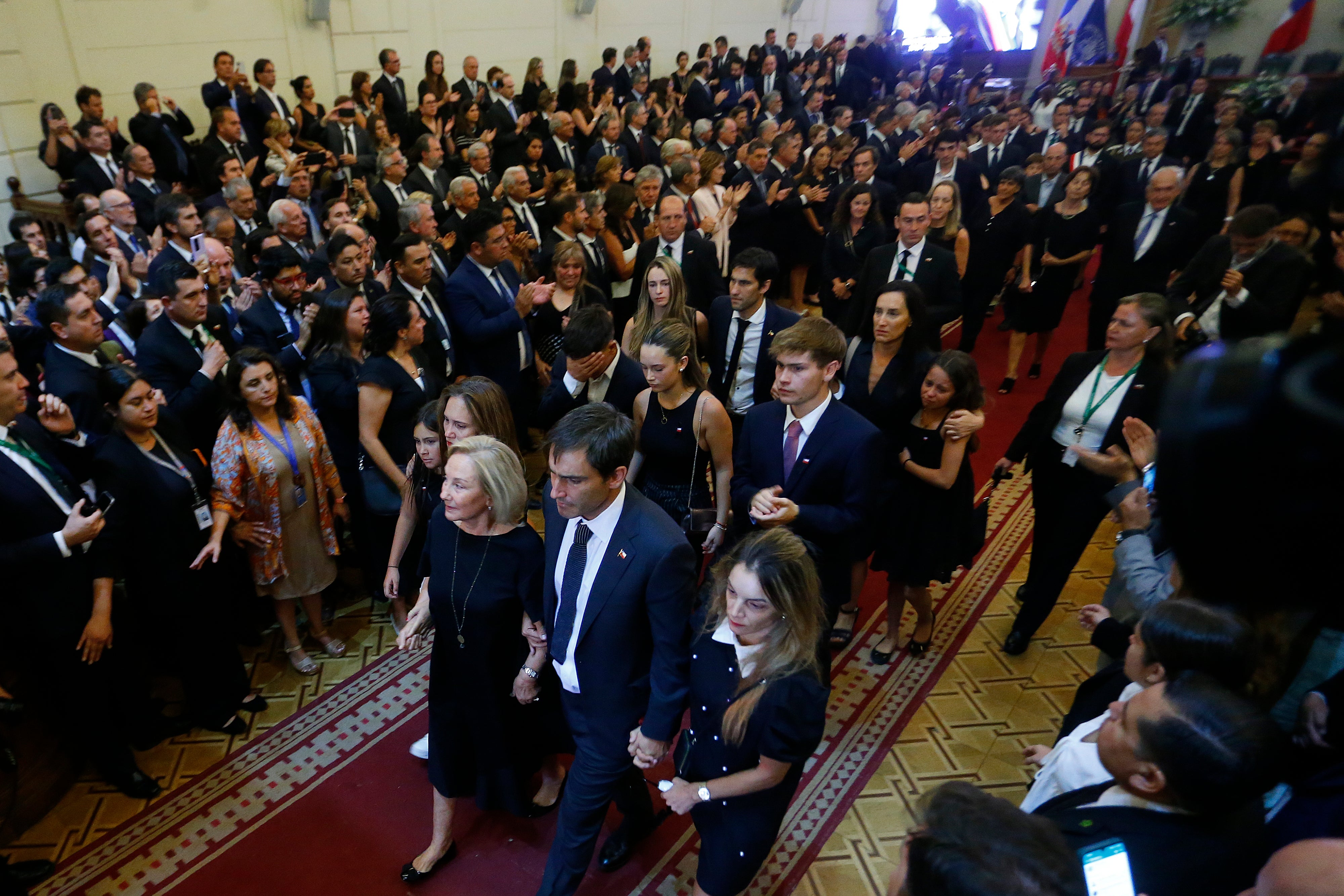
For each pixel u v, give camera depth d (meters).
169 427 3.25
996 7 17.17
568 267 4.74
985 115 11.30
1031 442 3.75
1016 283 6.73
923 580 3.61
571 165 8.85
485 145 7.04
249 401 3.34
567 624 2.41
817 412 2.97
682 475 3.39
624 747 2.44
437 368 4.67
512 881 2.82
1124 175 7.75
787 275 8.77
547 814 3.07
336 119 8.34
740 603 2.00
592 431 2.21
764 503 2.72
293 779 3.24
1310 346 0.32
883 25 18.09
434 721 2.68
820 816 3.08
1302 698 1.67
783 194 7.83
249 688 3.56
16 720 2.74
